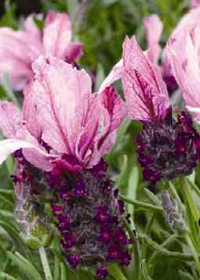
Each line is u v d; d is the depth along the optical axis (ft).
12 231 0.84
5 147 0.70
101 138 0.73
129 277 0.79
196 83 0.71
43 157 0.73
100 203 0.71
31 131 0.74
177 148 0.71
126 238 0.72
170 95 0.96
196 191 0.81
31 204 0.76
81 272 0.79
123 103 0.73
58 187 0.74
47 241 0.77
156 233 0.90
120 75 0.72
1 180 1.03
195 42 0.72
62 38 1.01
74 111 0.71
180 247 0.85
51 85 0.70
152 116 0.72
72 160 0.72
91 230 0.71
